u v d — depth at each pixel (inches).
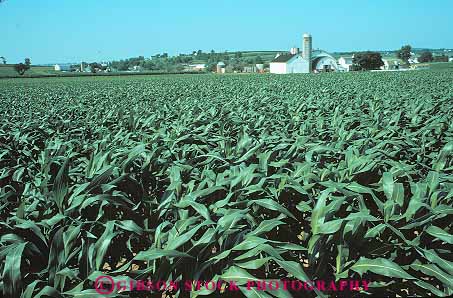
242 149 209.5
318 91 872.9
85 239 131.2
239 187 147.6
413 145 222.5
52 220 125.3
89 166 173.2
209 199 154.6
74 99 861.2
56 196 134.3
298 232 157.0
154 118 359.3
